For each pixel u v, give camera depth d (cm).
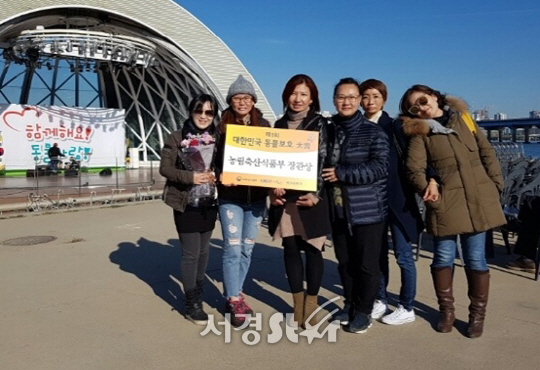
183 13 2027
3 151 1898
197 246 464
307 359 385
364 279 430
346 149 431
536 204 614
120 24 1892
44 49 1692
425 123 418
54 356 390
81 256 722
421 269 642
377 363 376
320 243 427
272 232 448
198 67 1983
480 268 421
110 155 2197
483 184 420
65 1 1711
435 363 375
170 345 411
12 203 1150
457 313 479
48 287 570
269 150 425
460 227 411
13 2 1580
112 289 563
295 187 420
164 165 465
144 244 807
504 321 459
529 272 628
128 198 1341
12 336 429
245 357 389
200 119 462
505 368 365
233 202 459
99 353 395
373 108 486
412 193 455
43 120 1992
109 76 2562
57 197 1251
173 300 526
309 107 444
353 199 427
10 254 735
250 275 624
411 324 456
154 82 2503
